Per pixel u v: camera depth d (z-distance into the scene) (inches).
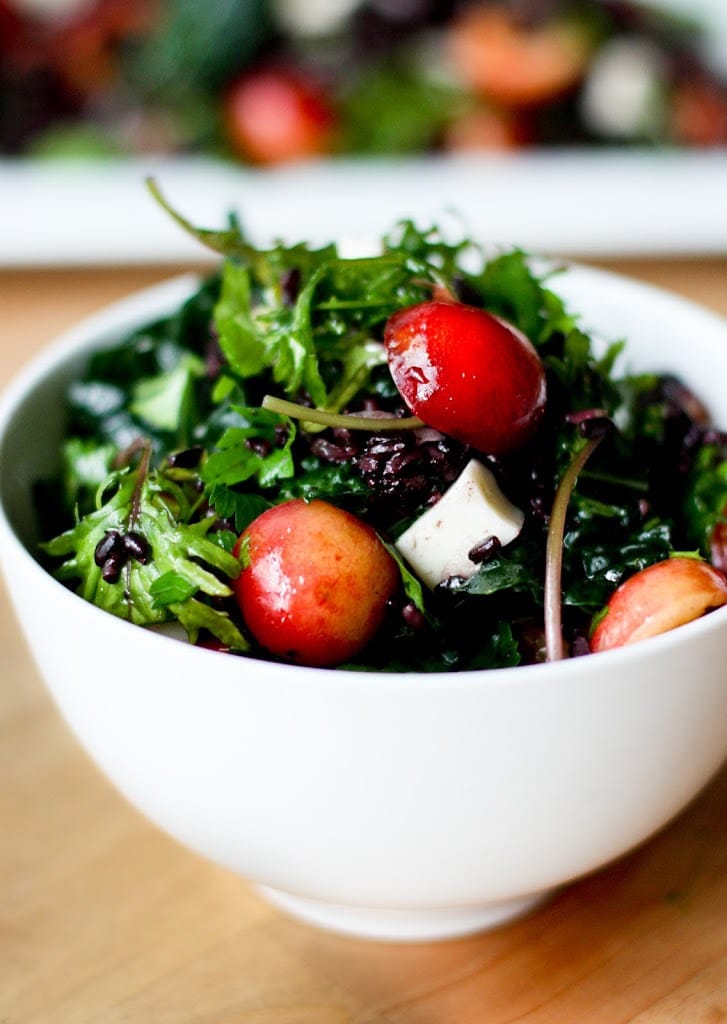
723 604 11.1
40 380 12.9
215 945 11.9
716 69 27.2
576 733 10.4
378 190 24.4
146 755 10.9
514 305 12.2
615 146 26.5
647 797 11.0
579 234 23.5
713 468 12.4
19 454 12.5
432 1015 11.3
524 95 26.4
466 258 14.2
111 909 12.1
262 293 12.8
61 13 26.9
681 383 13.2
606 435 11.6
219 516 11.2
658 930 11.8
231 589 11.2
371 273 11.8
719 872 12.2
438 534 11.4
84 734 11.4
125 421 12.8
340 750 10.3
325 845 10.8
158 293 13.8
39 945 11.9
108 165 25.5
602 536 11.7
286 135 26.0
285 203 24.0
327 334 11.6
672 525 11.9
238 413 11.6
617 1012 11.3
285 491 11.4
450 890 11.1
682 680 10.5
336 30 27.0
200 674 10.3
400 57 26.9
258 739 10.4
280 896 12.0
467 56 26.7
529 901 11.9
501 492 11.5
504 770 10.4
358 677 10.1
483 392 11.1
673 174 25.0
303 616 11.0
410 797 10.5
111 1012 11.4
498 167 25.3
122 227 23.2
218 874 12.4
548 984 11.5
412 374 11.1
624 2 28.0
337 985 11.6
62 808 12.9
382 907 11.3
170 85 26.5
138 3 27.1
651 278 23.5
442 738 10.3
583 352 11.9
